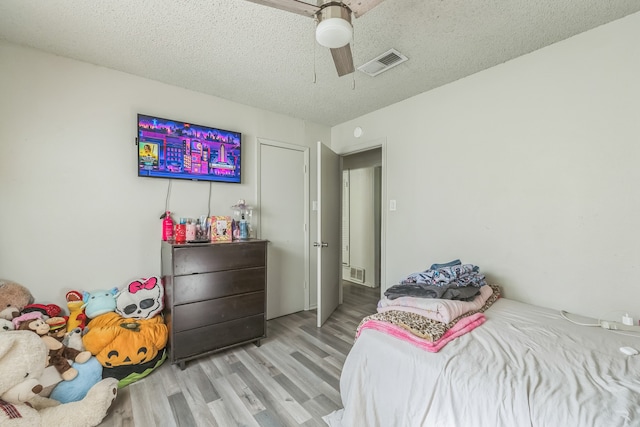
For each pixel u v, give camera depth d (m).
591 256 1.74
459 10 1.54
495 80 2.15
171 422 1.57
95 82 2.14
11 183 1.87
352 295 4.10
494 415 0.97
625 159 1.62
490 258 2.20
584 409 0.88
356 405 1.34
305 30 1.72
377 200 4.56
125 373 1.87
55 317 1.88
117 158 2.24
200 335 2.18
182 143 2.50
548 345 1.30
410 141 2.76
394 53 1.98
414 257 2.73
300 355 2.32
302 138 3.41
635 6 1.52
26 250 1.92
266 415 1.62
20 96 1.90
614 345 1.30
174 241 2.31
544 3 1.49
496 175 2.16
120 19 1.63
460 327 1.45
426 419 1.13
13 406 1.32
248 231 2.89
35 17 1.62
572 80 1.80
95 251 2.16
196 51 1.96
